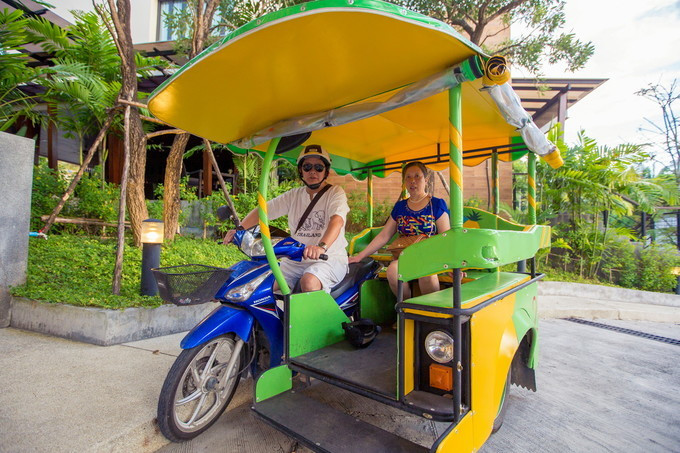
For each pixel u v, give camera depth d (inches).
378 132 122.8
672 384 136.2
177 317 155.4
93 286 158.6
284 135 93.8
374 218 385.1
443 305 67.9
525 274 122.4
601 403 119.4
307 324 92.6
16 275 154.4
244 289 92.0
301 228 110.9
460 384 65.3
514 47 281.4
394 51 63.4
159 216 267.9
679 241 379.2
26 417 85.6
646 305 276.7
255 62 65.1
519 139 130.9
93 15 282.4
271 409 82.5
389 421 101.7
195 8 256.5
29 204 158.6
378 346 97.6
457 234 65.2
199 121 92.7
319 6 51.3
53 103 285.0
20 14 244.8
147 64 297.4
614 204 316.5
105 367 114.7
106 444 78.0
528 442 95.6
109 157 388.8
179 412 100.3
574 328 217.9
